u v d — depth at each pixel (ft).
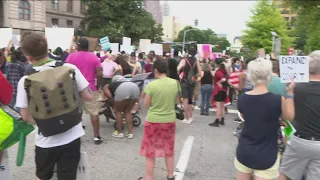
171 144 14.56
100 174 15.81
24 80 8.59
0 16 140.26
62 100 8.39
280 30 130.62
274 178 9.66
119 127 22.26
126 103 21.36
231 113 33.24
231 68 39.81
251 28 135.13
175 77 22.13
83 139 21.53
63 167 9.41
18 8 146.61
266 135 9.54
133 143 21.02
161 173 16.15
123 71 28.76
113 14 155.02
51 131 8.53
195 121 28.60
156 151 14.34
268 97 9.45
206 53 49.47
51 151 9.11
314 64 10.59
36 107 8.40
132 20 156.56
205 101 31.55
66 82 8.54
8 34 32.40
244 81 21.91
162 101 14.12
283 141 14.16
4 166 10.70
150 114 14.32
